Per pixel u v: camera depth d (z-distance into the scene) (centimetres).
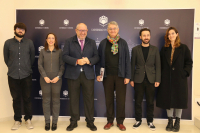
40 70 222
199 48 261
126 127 246
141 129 237
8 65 229
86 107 227
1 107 268
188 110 263
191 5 263
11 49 225
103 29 271
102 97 274
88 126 235
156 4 267
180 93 220
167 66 228
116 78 221
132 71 231
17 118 239
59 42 274
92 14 271
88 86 220
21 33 223
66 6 274
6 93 273
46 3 274
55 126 232
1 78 268
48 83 226
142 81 225
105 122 269
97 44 273
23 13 275
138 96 233
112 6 271
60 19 273
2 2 266
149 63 226
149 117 237
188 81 262
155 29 266
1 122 263
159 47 267
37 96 277
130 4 270
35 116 276
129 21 268
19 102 239
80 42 224
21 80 232
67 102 277
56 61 228
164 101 226
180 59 223
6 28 271
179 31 262
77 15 272
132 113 272
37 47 276
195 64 261
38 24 274
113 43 219
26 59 231
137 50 231
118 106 226
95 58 216
